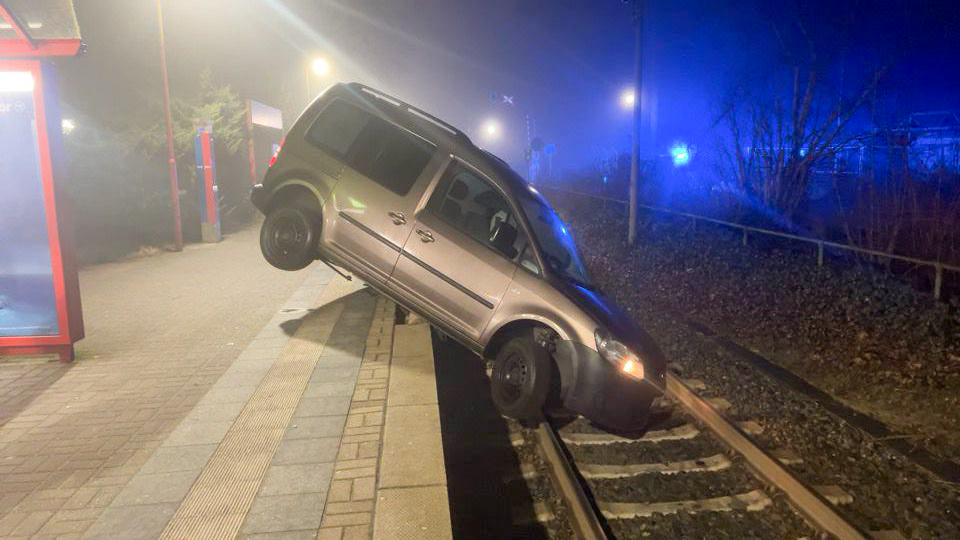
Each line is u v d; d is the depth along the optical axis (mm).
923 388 7746
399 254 6488
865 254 13023
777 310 11266
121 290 11344
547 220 6824
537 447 6133
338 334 7828
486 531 4934
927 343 9016
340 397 5766
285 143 7273
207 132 18812
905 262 12602
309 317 8766
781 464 5535
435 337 9297
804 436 6547
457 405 7184
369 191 6727
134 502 4027
